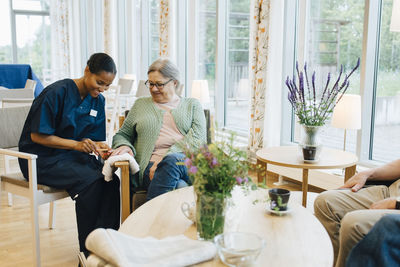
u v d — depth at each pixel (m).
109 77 2.31
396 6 2.29
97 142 2.43
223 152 1.32
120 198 2.36
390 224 1.35
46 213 3.08
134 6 7.02
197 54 5.48
